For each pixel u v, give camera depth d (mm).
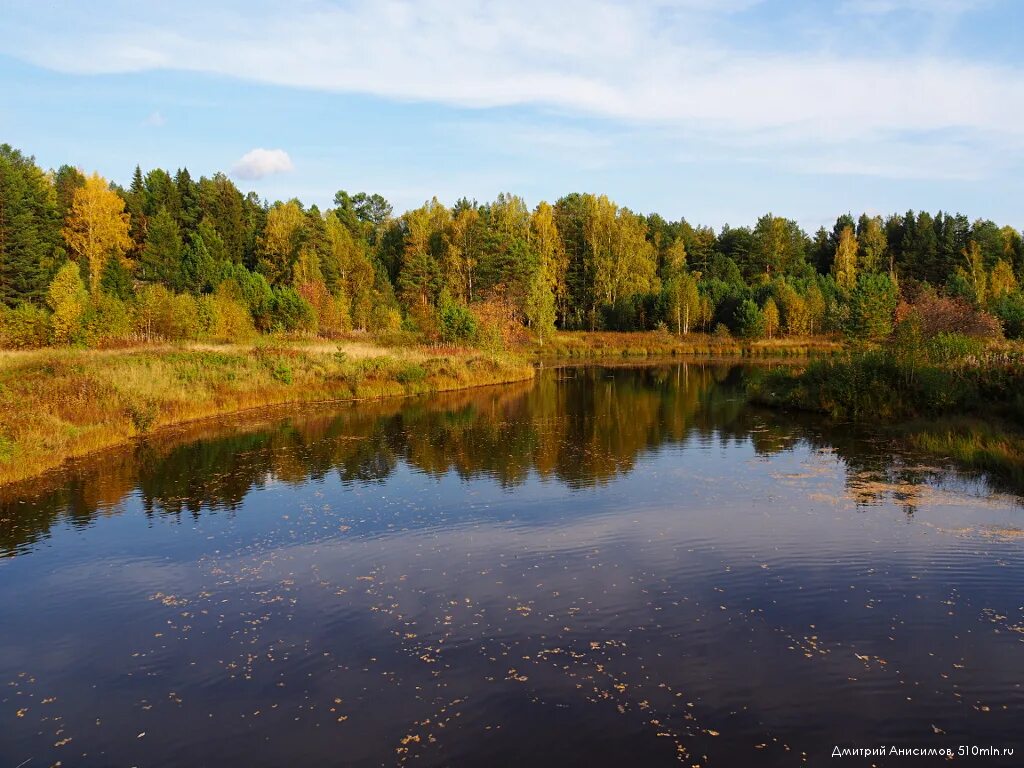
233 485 15578
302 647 8047
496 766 5844
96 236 64188
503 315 58031
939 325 38562
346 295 64938
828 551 10812
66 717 6746
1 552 11344
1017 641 7844
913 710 6555
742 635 8117
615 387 37500
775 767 5758
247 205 91000
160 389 24875
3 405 18656
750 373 45719
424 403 30281
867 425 22422
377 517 13141
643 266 82000
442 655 7777
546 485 15484
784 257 104312
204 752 6137
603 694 6914
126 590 9820
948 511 12734
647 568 10312
